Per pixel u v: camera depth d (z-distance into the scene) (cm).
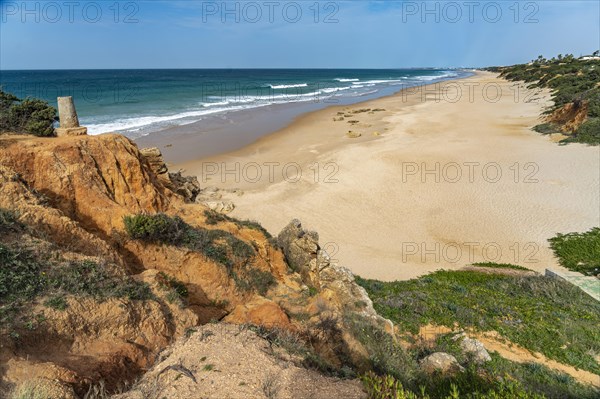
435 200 3002
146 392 581
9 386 534
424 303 1550
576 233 2441
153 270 998
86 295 736
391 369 970
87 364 649
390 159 3869
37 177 1099
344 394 604
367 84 13888
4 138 1159
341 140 4700
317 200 2966
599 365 1180
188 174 3416
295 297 1305
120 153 1326
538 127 4947
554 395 973
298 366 680
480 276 1998
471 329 1363
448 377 998
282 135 4894
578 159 3688
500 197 3014
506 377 1005
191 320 916
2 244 731
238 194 3023
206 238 1291
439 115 6306
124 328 759
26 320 634
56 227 909
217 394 570
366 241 2453
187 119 5491
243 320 1064
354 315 1264
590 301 1689
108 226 1139
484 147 4256
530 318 1454
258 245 1505
